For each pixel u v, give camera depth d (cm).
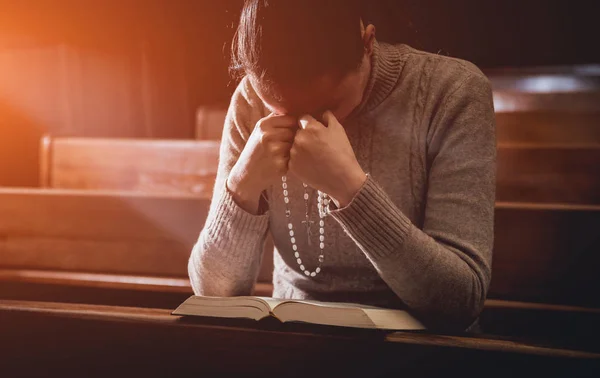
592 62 324
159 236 175
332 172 100
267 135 104
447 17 321
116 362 97
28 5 356
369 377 88
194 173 254
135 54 367
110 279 179
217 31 357
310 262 124
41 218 182
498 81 373
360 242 103
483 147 113
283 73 94
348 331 92
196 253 120
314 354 90
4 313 102
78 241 180
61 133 359
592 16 319
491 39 326
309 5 92
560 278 150
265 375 91
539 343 90
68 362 99
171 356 95
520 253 153
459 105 115
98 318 98
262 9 93
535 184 209
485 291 108
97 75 371
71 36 363
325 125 103
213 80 366
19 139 363
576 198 206
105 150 263
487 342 89
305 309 96
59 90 367
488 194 112
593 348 88
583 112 264
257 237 115
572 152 206
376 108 119
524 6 322
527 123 270
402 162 118
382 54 118
